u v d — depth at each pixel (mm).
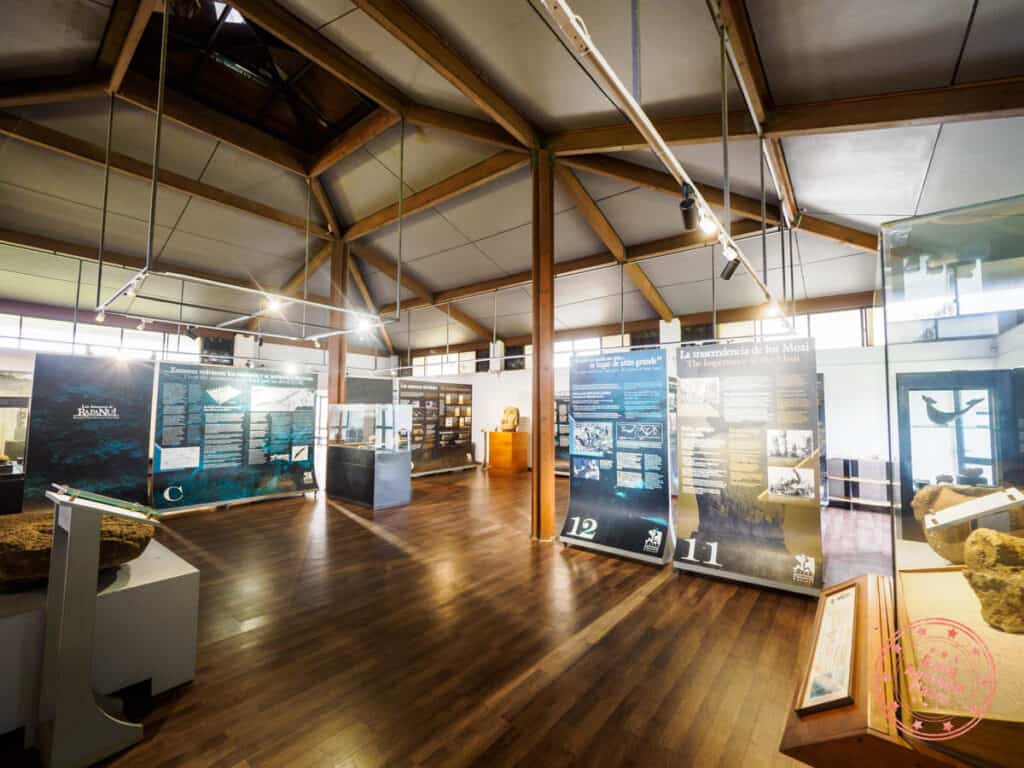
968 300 1081
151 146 6074
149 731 2084
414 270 10055
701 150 4699
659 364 4566
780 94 3811
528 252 8758
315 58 4371
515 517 6191
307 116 6051
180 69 5191
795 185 5230
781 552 3785
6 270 8250
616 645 2859
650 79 3875
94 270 8492
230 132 5965
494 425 12273
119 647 2217
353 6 3799
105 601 2188
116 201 6965
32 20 4137
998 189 4215
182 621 2436
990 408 1052
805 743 906
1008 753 700
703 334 10039
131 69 5043
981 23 2883
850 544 5039
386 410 7168
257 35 4762
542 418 5168
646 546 4410
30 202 6746
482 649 2809
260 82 5461
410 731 2102
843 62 3393
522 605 3432
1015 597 801
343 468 7254
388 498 6793
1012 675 748
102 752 1903
